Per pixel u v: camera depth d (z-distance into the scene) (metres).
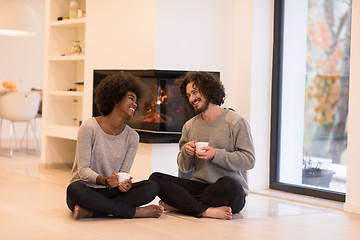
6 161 6.49
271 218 3.64
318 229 3.37
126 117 3.41
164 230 3.16
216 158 3.46
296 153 4.80
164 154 4.70
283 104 4.92
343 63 4.44
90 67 5.41
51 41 6.06
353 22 3.93
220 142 3.57
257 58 4.88
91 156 3.36
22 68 9.80
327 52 4.57
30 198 4.11
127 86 3.37
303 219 3.66
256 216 3.69
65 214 3.53
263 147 4.94
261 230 3.26
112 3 5.11
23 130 9.84
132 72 4.83
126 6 4.93
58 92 5.92
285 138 4.90
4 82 7.62
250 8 4.85
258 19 4.87
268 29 4.93
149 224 3.30
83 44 6.12
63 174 5.57
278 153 4.95
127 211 3.40
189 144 3.53
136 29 4.80
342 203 4.31
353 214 3.89
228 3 4.96
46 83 6.11
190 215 3.59
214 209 3.52
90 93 5.41
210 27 4.88
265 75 4.93
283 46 4.93
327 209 4.07
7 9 7.33
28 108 7.40
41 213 3.55
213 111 3.63
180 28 4.73
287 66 4.89
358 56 3.90
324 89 4.59
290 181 4.84
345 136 4.41
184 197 3.54
